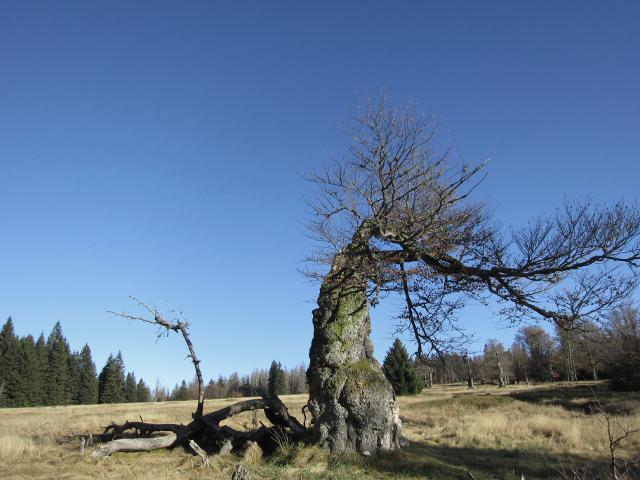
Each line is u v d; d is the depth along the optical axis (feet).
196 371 65.46
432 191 55.26
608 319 50.78
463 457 57.88
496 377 253.44
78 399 354.95
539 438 74.18
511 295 53.42
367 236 57.00
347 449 52.08
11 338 311.88
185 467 53.31
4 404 294.87
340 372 54.60
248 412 107.45
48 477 49.08
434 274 56.44
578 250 49.42
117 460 57.52
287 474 47.62
